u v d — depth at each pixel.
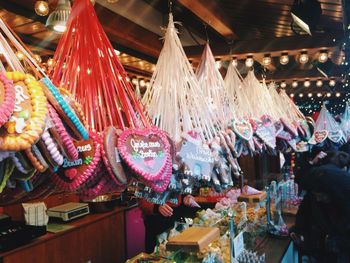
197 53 3.01
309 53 3.00
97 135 0.91
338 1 2.40
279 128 2.61
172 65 1.58
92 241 3.48
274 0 3.03
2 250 2.53
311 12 2.25
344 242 2.93
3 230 2.60
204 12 2.57
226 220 2.15
